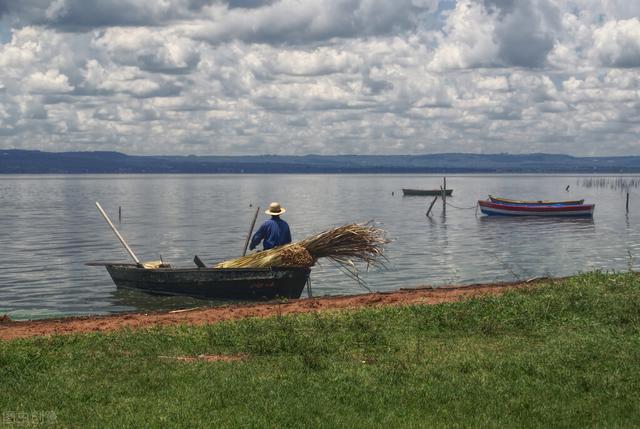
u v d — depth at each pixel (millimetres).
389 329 14039
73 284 28219
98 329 15102
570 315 15062
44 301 24453
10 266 34406
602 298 16391
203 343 12977
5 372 10922
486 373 10766
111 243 46656
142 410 9180
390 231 55625
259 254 22359
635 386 10039
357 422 8781
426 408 9328
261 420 8766
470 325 14375
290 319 14711
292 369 11102
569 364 11164
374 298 18500
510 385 10156
